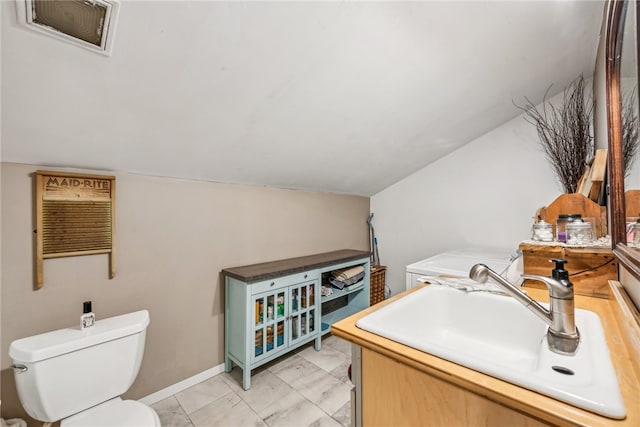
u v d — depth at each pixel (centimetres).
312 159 219
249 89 133
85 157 141
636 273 67
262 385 191
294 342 218
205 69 117
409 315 99
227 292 205
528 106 238
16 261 129
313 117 168
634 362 59
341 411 167
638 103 68
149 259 171
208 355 200
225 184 209
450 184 289
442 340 107
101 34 92
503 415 54
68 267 142
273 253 243
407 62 145
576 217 133
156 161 162
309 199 277
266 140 177
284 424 156
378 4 111
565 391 49
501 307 101
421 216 311
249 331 188
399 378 69
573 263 115
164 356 178
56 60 96
